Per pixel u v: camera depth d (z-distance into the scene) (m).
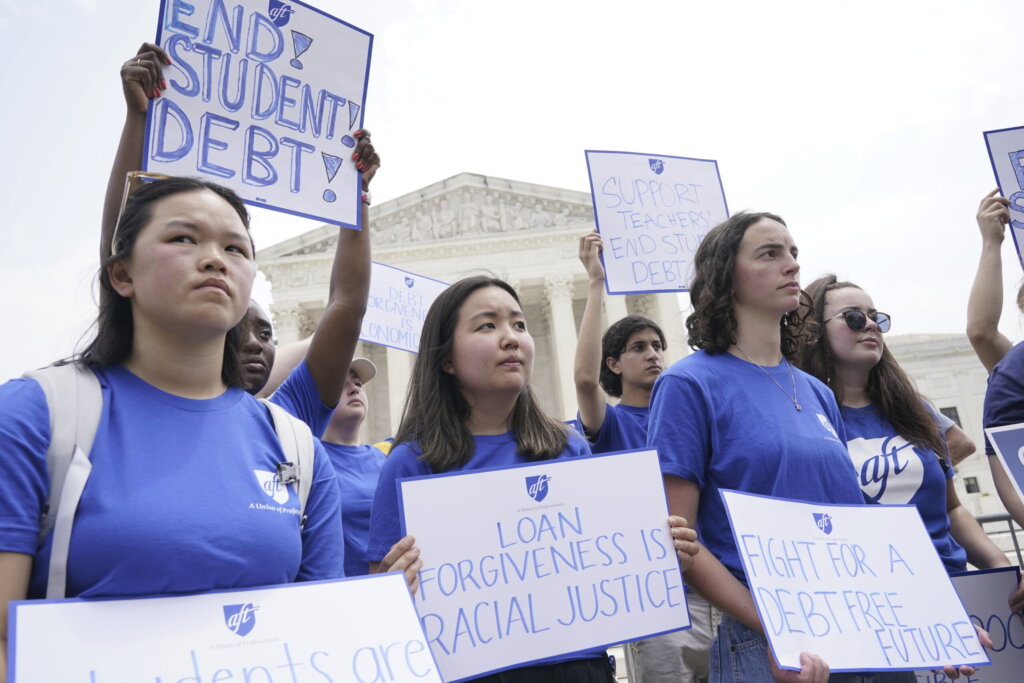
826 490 2.95
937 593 2.76
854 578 2.69
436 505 2.58
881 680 2.81
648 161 5.71
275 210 3.24
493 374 3.08
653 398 3.21
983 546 3.75
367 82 3.64
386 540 2.84
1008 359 3.79
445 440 3.01
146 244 2.19
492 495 2.65
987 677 3.25
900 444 3.72
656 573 2.68
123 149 3.06
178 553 1.90
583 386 4.87
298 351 5.37
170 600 1.86
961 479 40.50
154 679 1.72
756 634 2.71
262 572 2.05
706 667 4.52
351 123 3.57
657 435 3.03
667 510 2.79
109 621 1.75
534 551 2.61
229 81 3.26
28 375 2.06
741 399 3.03
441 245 41.28
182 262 2.16
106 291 2.28
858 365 3.88
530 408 3.24
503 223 42.69
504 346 3.11
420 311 7.48
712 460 2.98
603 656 2.82
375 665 1.95
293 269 41.25
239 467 2.15
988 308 4.36
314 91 3.48
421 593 2.45
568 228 41.28
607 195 5.52
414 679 1.97
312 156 3.42
